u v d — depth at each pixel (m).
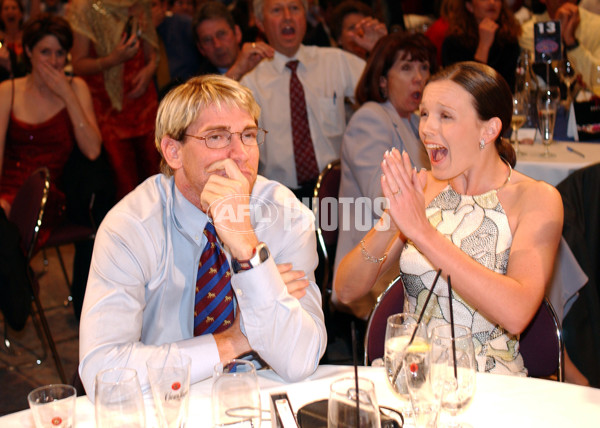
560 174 3.12
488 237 1.96
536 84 3.77
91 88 4.45
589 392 1.50
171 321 1.88
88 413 1.51
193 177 1.76
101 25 4.42
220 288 1.86
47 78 3.75
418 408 1.28
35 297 3.12
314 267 1.95
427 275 1.97
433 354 1.29
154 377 1.27
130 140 4.58
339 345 3.43
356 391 1.14
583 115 3.66
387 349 1.39
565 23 4.32
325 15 5.38
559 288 2.55
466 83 1.88
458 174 1.96
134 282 1.78
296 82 3.83
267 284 1.60
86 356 1.65
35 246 3.29
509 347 1.92
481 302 1.76
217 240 1.84
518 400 1.47
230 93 1.75
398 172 1.75
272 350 1.60
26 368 3.38
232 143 1.74
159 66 5.05
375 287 3.07
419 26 5.95
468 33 4.51
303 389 1.54
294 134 3.82
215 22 4.37
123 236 1.79
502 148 2.02
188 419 1.43
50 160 3.83
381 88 3.09
